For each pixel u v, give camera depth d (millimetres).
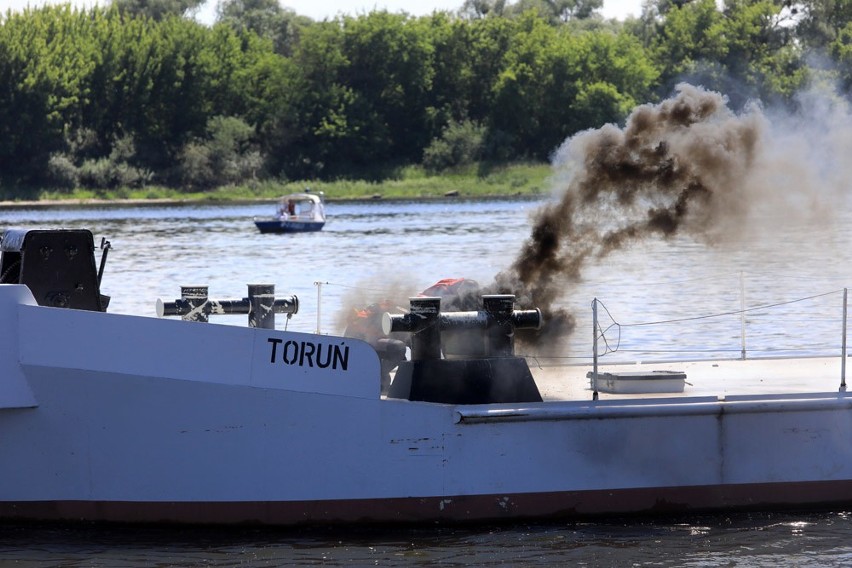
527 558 25578
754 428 27812
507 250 108688
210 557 25500
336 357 25875
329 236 135875
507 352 27609
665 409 27250
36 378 25000
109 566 24969
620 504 27234
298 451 25859
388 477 26141
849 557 25875
